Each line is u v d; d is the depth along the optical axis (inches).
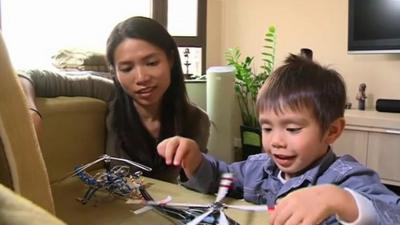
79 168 28.6
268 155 27.4
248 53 127.1
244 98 110.7
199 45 126.3
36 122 24.0
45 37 93.9
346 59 107.1
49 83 32.0
